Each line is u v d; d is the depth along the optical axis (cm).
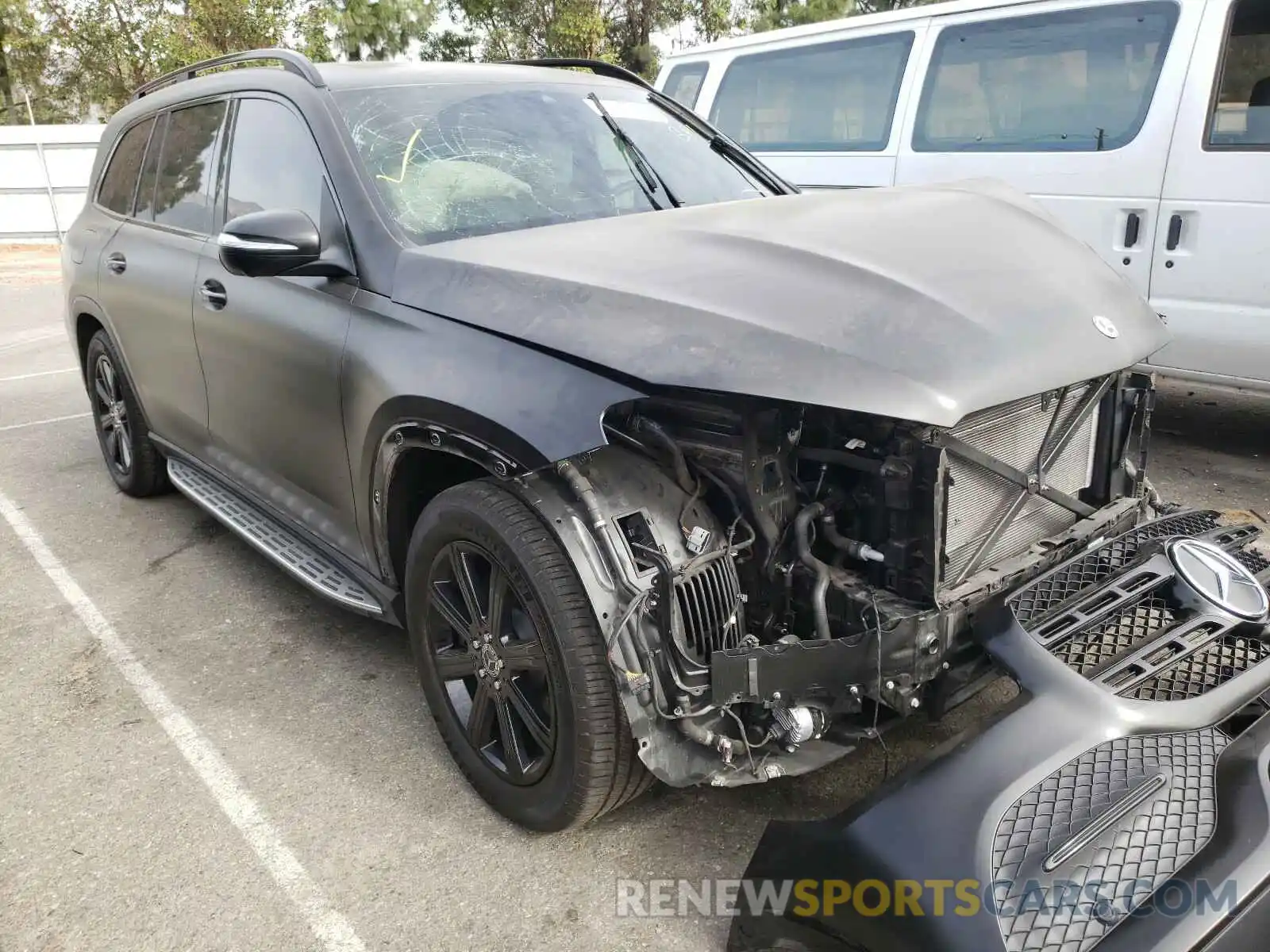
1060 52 526
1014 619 204
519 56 3178
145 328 419
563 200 306
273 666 342
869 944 169
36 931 227
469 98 327
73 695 327
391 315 264
